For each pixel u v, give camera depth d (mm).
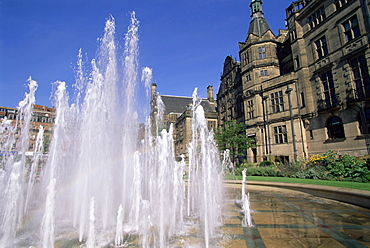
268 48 33625
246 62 35469
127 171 11656
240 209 9133
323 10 24656
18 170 9125
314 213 7957
